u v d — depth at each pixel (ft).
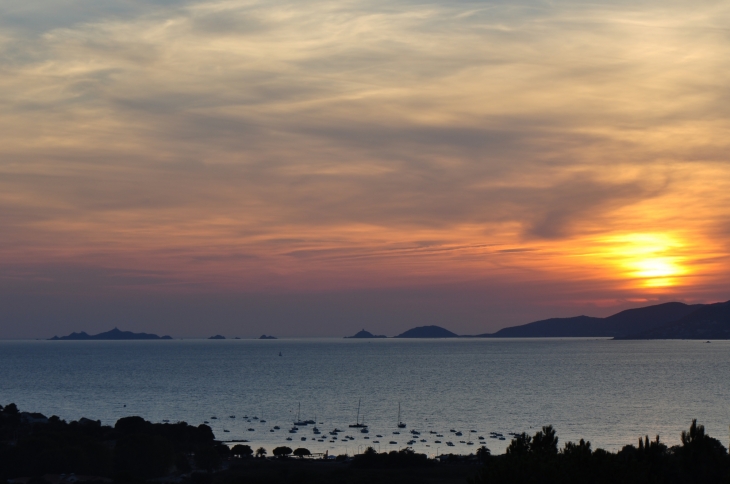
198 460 295.28
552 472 97.81
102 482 243.60
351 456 378.12
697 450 101.65
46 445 268.82
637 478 96.53
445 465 292.61
